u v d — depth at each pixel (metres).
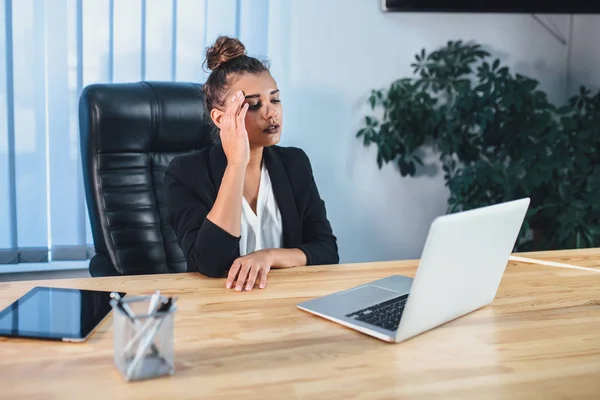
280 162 1.81
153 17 2.75
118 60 2.73
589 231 2.96
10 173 2.65
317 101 3.08
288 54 3.00
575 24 3.42
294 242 1.79
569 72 3.46
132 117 2.03
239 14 2.87
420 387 0.92
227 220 1.46
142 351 0.91
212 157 1.73
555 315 1.24
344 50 3.08
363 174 3.21
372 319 1.16
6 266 2.74
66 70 2.67
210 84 1.72
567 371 0.98
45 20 2.62
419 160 3.16
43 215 2.72
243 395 0.88
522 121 3.06
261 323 1.16
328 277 1.46
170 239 2.07
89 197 2.01
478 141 3.16
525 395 0.90
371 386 0.92
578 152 3.04
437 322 1.15
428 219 3.35
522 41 3.37
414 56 3.20
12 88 2.61
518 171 3.01
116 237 1.99
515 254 1.72
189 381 0.92
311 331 1.12
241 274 1.39
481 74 3.11
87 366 0.96
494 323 1.19
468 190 3.09
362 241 3.26
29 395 0.87
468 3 3.16
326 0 3.02
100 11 2.68
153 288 1.35
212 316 1.18
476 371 0.98
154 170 2.10
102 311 1.17
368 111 3.17
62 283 1.37
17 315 1.14
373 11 3.10
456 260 1.11
